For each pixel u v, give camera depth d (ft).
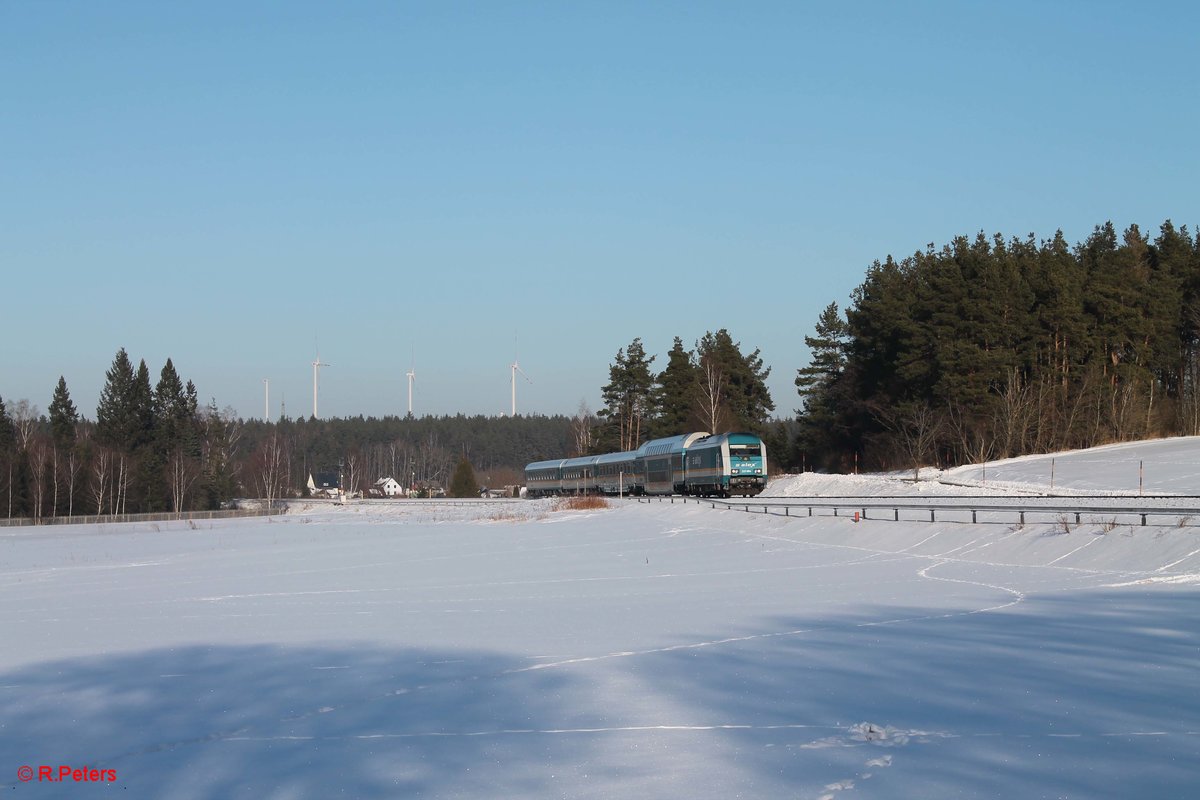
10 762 41.57
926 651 55.57
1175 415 268.62
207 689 53.42
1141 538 88.12
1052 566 89.66
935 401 256.32
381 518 272.72
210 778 38.73
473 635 66.74
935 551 105.50
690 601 79.97
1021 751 37.83
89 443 380.17
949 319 253.85
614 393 389.39
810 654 56.18
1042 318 265.95
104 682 55.93
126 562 147.54
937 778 35.29
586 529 173.68
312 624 74.23
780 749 39.37
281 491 457.68
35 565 147.43
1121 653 53.11
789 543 127.34
